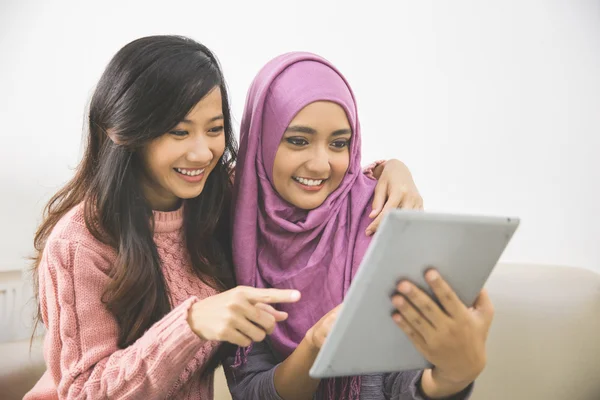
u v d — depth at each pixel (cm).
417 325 76
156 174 99
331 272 108
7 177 196
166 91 93
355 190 112
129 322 98
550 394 136
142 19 202
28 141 198
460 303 75
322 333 93
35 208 196
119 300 97
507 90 193
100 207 99
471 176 197
